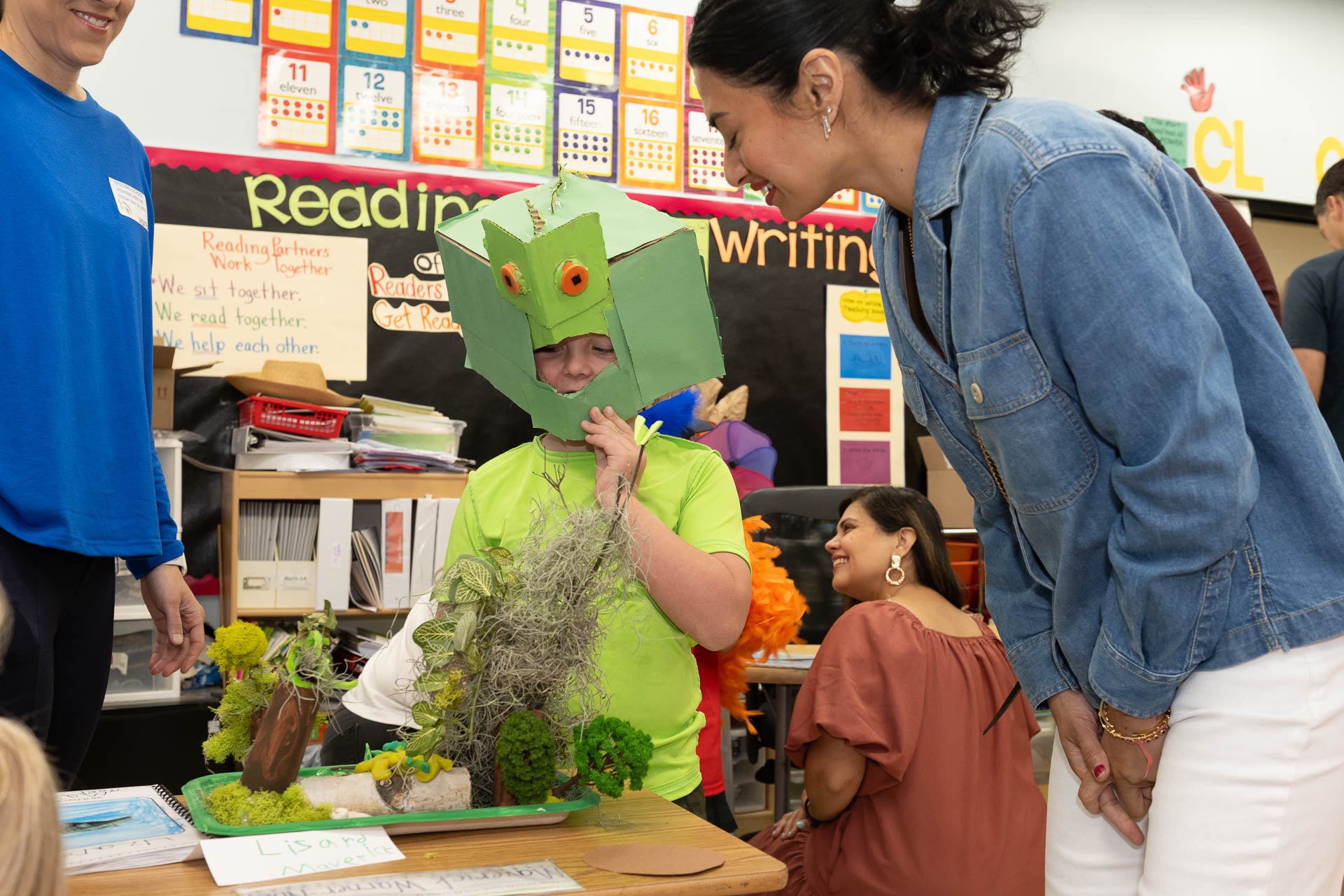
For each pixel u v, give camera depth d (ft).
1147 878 3.23
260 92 10.99
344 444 10.27
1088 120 3.10
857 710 5.64
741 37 3.31
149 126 10.61
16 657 4.41
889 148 3.42
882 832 5.73
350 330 11.27
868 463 13.15
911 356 3.76
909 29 3.29
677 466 4.82
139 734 9.12
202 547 10.59
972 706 5.81
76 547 4.57
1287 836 3.07
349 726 5.08
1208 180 14.55
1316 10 15.08
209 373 10.73
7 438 4.41
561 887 2.95
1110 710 3.33
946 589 6.66
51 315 4.54
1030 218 2.98
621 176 12.25
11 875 1.77
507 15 11.80
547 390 4.48
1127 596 3.06
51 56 4.80
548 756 3.54
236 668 3.55
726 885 3.07
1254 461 3.00
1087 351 2.94
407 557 10.21
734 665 5.78
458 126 11.64
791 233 12.93
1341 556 3.10
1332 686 3.09
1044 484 3.21
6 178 4.50
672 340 4.41
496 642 3.63
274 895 2.83
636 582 4.39
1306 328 8.86
